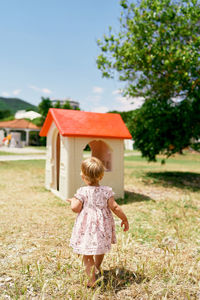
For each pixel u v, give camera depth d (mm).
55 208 6031
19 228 4625
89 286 2703
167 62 8555
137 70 10016
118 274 3002
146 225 4887
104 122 7176
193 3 8906
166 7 9469
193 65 8539
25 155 23516
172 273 3014
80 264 3217
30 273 2984
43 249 3707
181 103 10750
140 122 11664
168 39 9125
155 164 18109
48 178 8391
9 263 3244
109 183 7000
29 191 8117
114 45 9586
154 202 6859
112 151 7027
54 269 3096
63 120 6691
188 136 10773
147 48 9117
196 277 2947
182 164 18656
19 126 42438
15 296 2504
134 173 12836
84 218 2725
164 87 10062
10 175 11578
